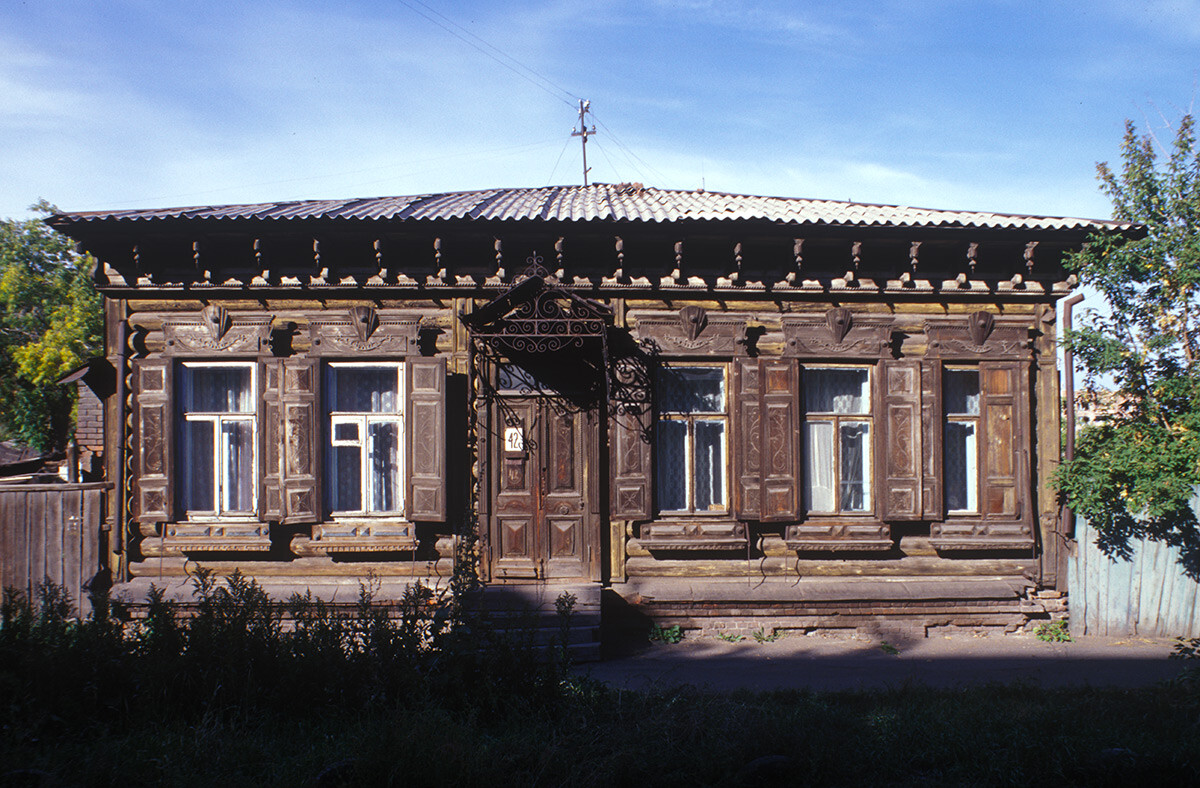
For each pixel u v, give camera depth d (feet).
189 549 29.25
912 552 31.07
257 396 29.96
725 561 30.63
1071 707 19.10
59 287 82.43
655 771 15.57
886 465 30.58
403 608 19.66
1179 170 31.01
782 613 29.99
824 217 30.27
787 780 15.84
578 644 26.61
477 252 30.58
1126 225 29.60
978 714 18.62
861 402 31.73
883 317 31.32
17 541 29.63
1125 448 28.71
